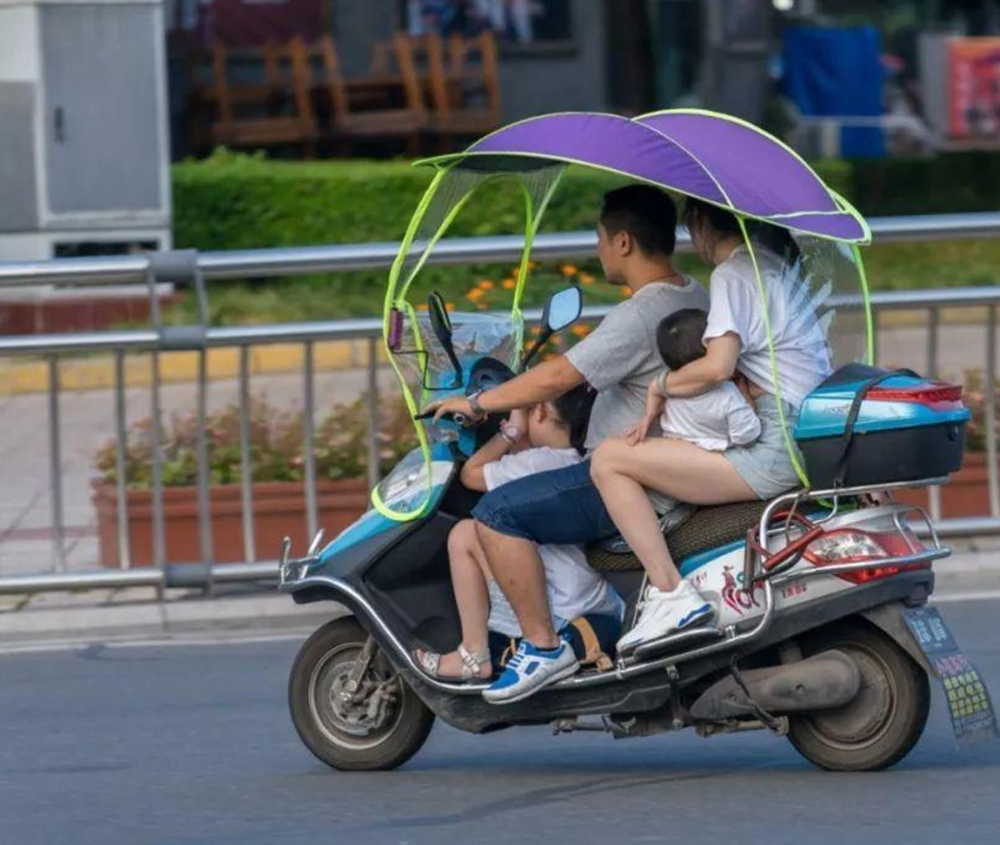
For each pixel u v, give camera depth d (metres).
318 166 58.56
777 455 20.08
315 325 31.64
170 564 31.77
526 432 21.55
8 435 40.34
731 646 20.11
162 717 25.67
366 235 57.22
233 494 32.44
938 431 19.84
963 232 32.69
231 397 37.38
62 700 26.80
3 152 52.84
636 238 21.00
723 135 20.89
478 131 66.06
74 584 31.36
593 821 19.89
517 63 71.06
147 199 53.78
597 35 71.44
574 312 20.78
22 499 38.25
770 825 19.45
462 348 22.38
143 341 31.22
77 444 39.69
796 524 20.16
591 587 20.97
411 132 64.94
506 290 39.34
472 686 20.98
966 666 20.33
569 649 20.75
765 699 20.23
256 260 31.33
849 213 20.58
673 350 20.14
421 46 67.25
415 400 24.20
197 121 65.44
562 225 56.59
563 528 20.58
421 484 21.52
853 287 21.67
